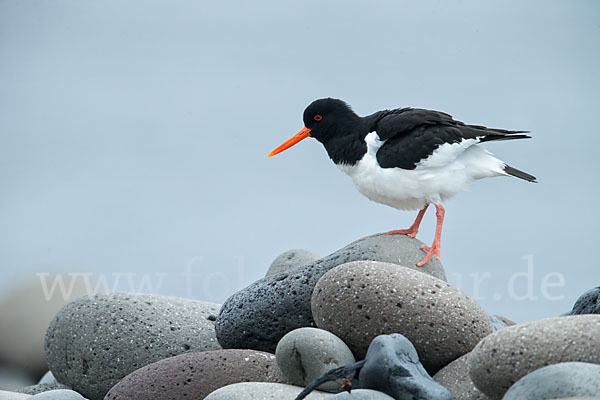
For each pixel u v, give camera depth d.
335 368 9.11
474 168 12.58
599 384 7.72
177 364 10.30
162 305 12.06
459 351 10.01
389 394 8.88
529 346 8.40
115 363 11.54
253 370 10.23
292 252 13.64
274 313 11.23
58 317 12.06
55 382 12.35
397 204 13.05
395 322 9.94
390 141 12.65
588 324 8.41
